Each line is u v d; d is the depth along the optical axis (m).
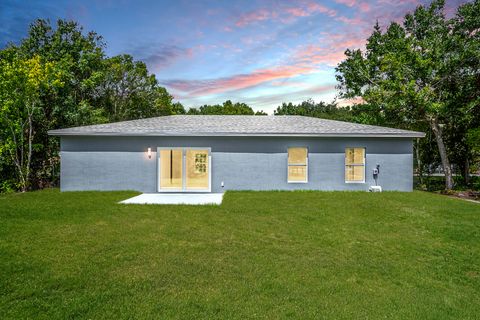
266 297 3.96
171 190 13.08
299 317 3.51
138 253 5.44
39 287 4.09
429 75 18.36
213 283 4.33
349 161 16.59
